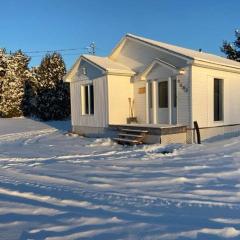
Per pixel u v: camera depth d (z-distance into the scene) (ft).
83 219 16.40
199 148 39.19
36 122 99.50
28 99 112.78
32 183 24.54
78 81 62.64
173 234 14.34
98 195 20.68
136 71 59.11
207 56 59.00
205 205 18.49
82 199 19.84
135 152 40.55
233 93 57.67
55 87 107.24
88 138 57.67
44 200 19.90
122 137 50.75
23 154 41.27
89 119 60.29
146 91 56.29
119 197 20.20
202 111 50.67
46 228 15.37
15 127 86.33
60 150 44.45
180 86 50.39
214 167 28.58
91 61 58.39
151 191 21.76
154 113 55.16
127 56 60.90
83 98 61.87
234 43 121.70
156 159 34.17
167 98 53.16
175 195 20.66
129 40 59.98
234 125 58.08
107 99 55.93
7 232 14.99
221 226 15.24
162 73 53.01
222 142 41.42
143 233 14.53
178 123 50.70
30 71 116.37
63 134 65.51
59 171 29.27
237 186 22.39
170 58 52.75
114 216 16.72
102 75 56.85
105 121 56.54
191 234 14.30
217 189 21.84
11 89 109.29
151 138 47.16
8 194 21.44
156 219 16.26
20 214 17.47
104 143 49.80
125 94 58.08
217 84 54.54
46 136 64.34
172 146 42.29
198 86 49.85
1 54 109.40
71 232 14.82
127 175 26.91
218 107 54.75
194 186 22.81
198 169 28.19
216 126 53.67
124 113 57.82
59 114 107.96
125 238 14.06
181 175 26.22
